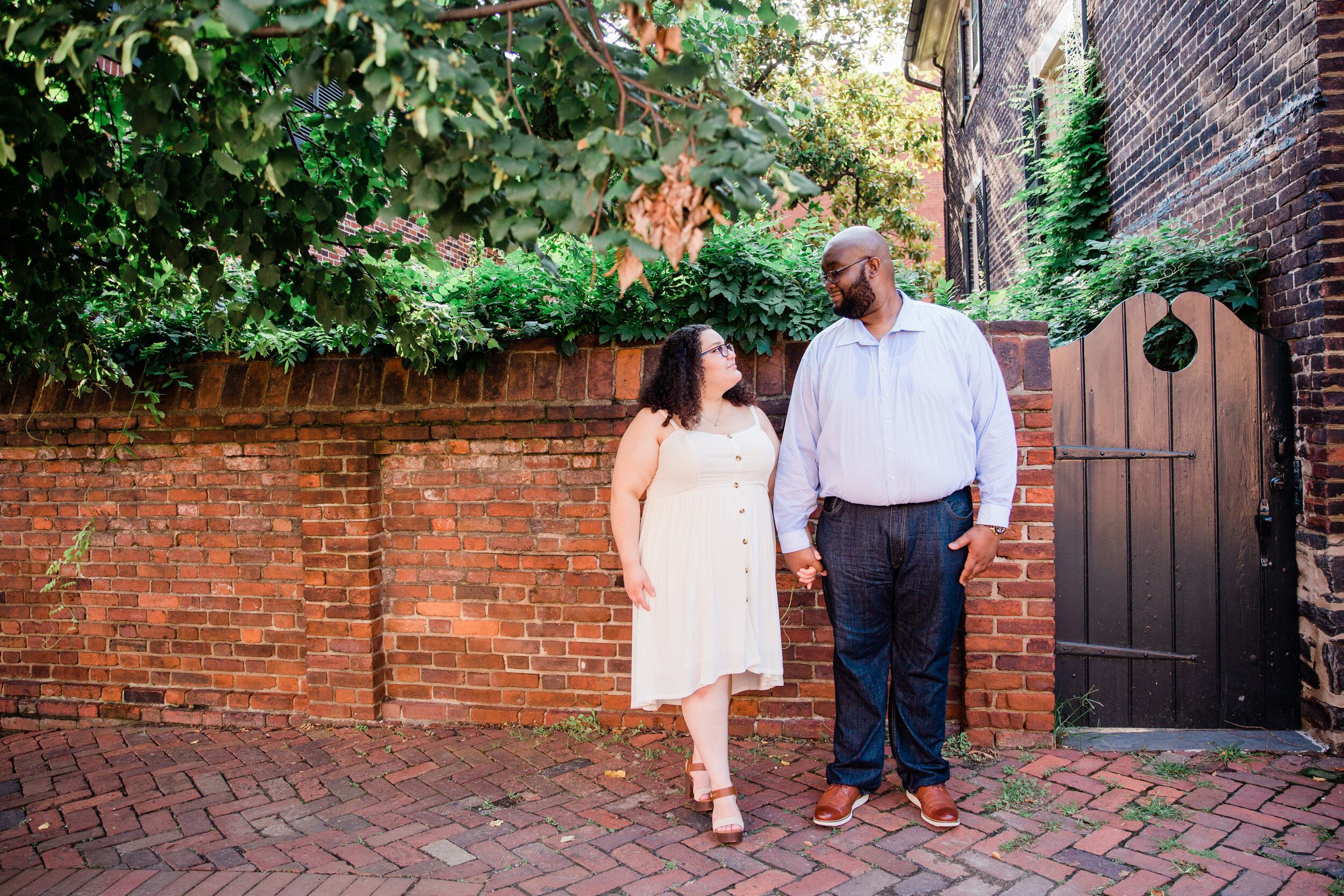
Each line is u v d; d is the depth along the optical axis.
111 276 3.21
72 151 2.17
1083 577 3.57
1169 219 4.54
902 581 2.77
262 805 3.12
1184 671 3.54
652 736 3.63
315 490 3.86
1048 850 2.60
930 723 2.81
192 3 1.58
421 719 3.87
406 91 1.56
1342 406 3.21
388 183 2.58
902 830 2.76
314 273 2.81
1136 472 3.55
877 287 2.72
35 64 1.81
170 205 2.33
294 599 4.01
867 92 11.96
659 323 3.62
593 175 1.64
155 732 4.00
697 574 2.73
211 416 3.99
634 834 2.79
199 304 3.46
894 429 2.70
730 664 2.73
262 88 2.37
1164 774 3.11
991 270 9.34
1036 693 3.37
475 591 3.83
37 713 4.24
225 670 4.09
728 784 2.75
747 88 10.88
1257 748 3.31
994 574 3.38
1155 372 3.54
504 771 3.34
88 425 4.12
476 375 3.75
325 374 3.91
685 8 1.75
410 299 3.23
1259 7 3.63
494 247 1.89
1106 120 5.53
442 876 2.56
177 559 4.12
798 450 2.93
